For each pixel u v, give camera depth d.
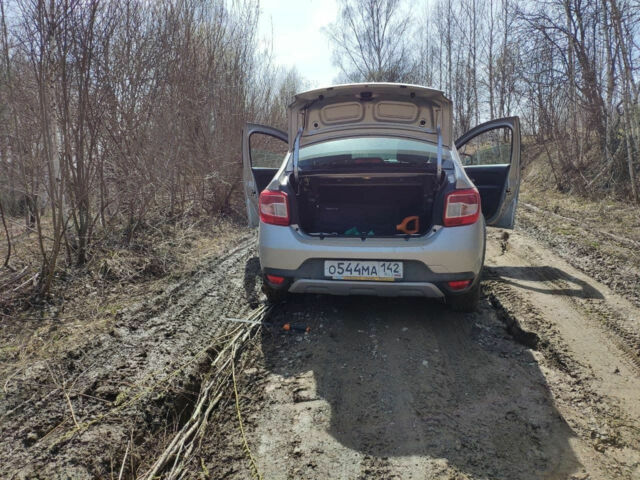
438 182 3.07
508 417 2.24
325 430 2.17
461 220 2.91
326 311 3.57
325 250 2.94
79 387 2.32
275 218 3.08
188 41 6.14
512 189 4.14
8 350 2.62
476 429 2.15
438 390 2.48
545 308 3.50
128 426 2.10
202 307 3.59
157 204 6.49
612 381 2.53
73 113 3.85
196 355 2.80
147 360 2.66
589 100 9.90
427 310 3.56
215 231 6.52
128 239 4.95
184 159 6.61
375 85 3.38
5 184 3.66
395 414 2.28
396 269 2.89
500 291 3.89
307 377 2.64
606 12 8.62
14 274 3.60
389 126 3.78
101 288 3.74
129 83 4.86
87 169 4.01
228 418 2.29
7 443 1.89
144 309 3.39
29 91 3.54
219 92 7.34
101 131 4.34
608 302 3.62
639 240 5.43
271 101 9.83
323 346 3.01
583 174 9.94
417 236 2.94
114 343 2.82
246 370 2.74
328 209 3.89
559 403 2.35
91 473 1.81
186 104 6.32
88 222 4.21
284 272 3.04
